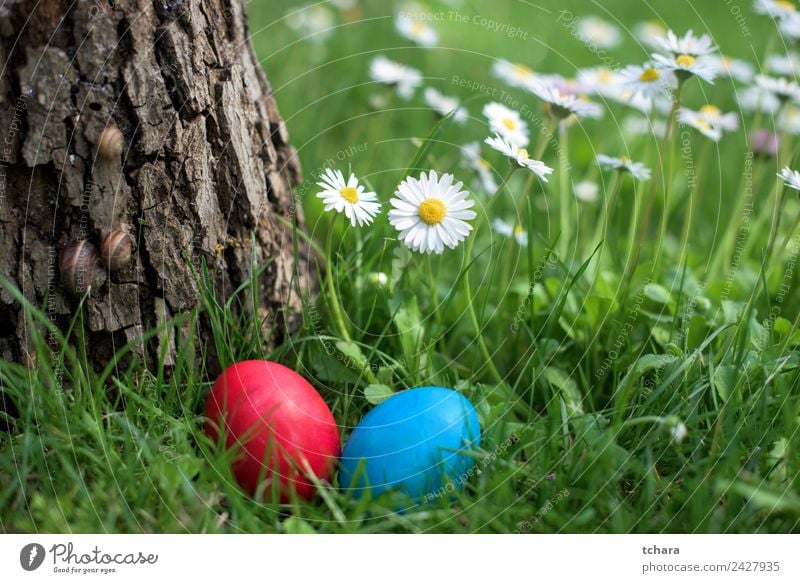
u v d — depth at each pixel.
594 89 0.88
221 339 0.68
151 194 0.67
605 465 0.65
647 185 0.90
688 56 0.73
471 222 0.81
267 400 0.64
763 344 0.70
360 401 0.70
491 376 0.74
